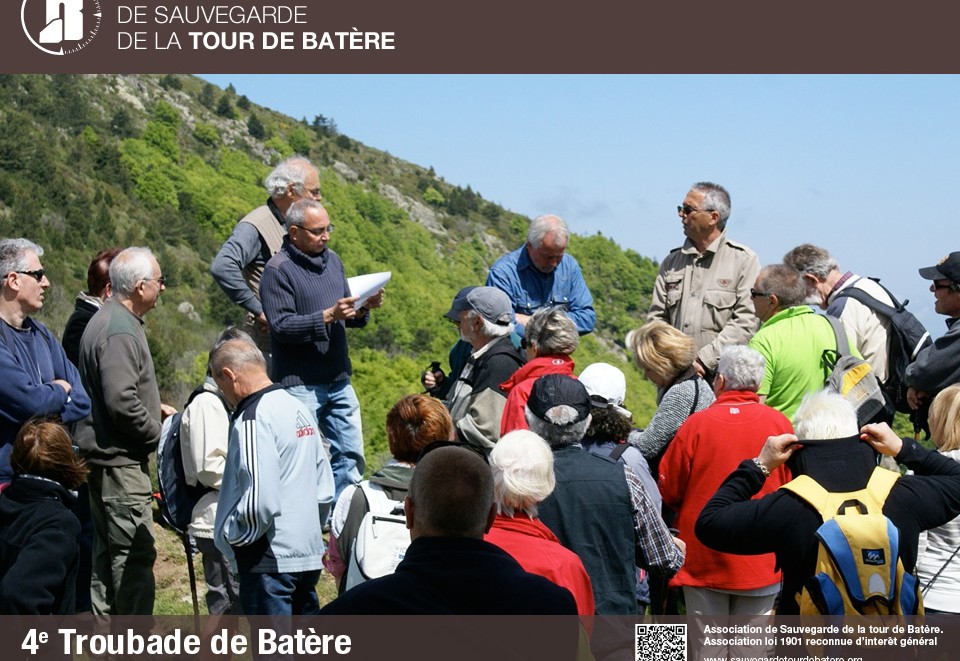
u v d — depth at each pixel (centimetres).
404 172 13975
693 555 459
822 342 535
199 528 522
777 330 540
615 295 9006
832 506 346
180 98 11288
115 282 536
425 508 263
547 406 393
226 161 10038
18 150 6406
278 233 640
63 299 4234
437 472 264
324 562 460
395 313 7125
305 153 12444
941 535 415
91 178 7488
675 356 502
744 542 352
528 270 650
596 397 437
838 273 612
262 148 11556
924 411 559
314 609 468
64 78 8931
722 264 644
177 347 5306
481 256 12525
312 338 586
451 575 255
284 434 439
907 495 350
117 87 9988
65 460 383
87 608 557
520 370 476
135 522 540
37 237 5506
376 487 421
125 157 8181
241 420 435
